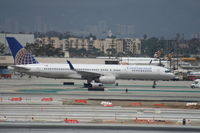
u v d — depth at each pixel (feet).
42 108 542.98
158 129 413.39
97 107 565.94
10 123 420.77
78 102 612.29
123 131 399.24
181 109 572.92
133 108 567.18
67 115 487.61
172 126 429.38
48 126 410.31
